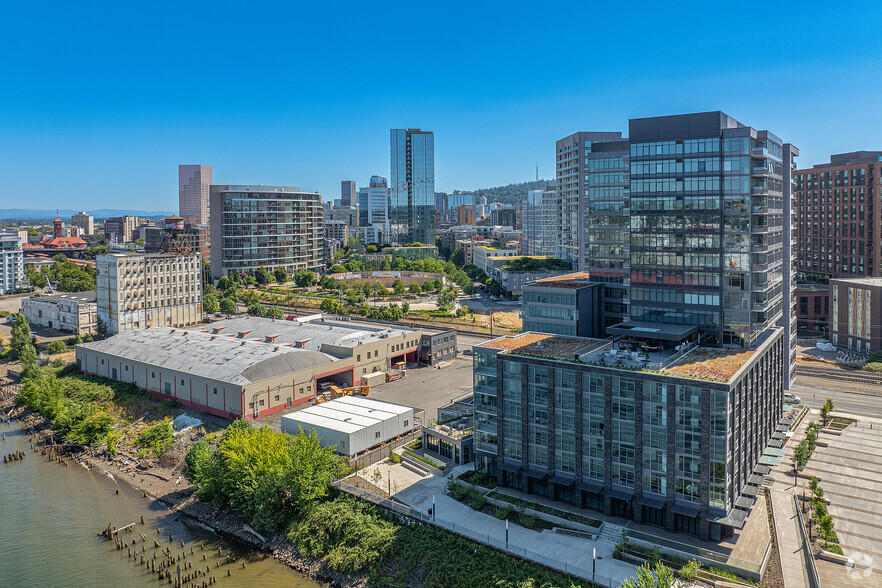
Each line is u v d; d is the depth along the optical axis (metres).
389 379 160.25
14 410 153.75
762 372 95.44
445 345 181.25
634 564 75.31
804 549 77.75
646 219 107.69
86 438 127.38
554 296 127.06
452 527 84.69
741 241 99.94
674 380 79.06
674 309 106.12
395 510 90.12
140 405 144.75
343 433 110.50
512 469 95.50
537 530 84.44
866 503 90.50
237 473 95.06
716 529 79.12
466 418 118.38
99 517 98.88
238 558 87.00
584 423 87.94
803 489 94.62
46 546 90.12
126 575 82.81
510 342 102.94
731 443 79.00
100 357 164.62
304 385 141.75
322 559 84.56
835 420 125.25
